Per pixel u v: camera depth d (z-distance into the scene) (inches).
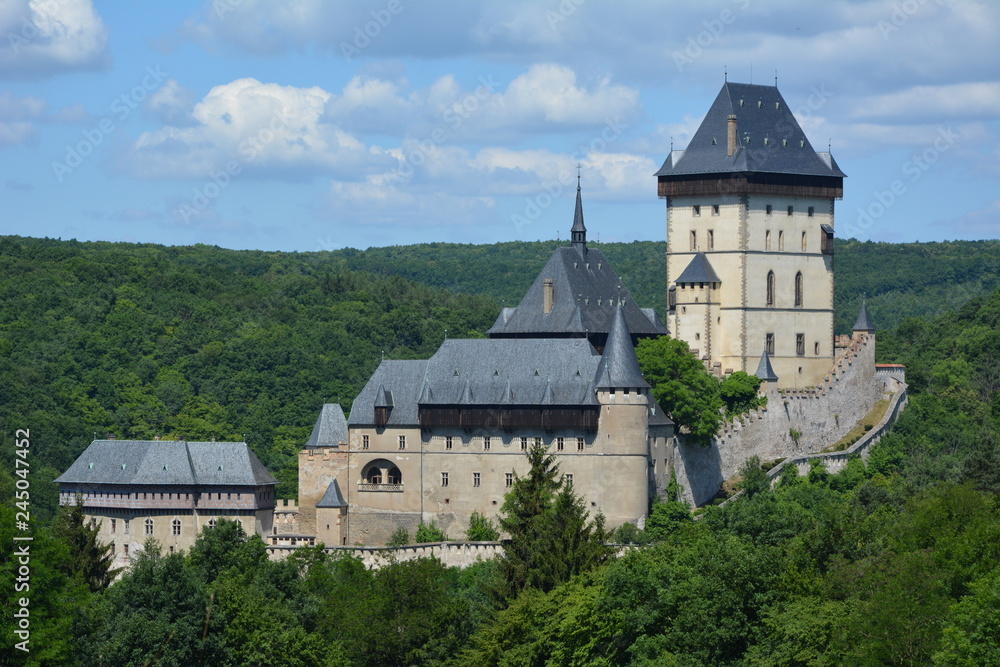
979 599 5172.2
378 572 7126.0
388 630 6589.6
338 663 6309.1
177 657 6048.2
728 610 5915.4
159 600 6235.2
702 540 6614.2
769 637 5821.9
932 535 6437.0
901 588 5649.6
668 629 6053.2
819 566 6338.6
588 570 6840.6
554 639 6343.5
